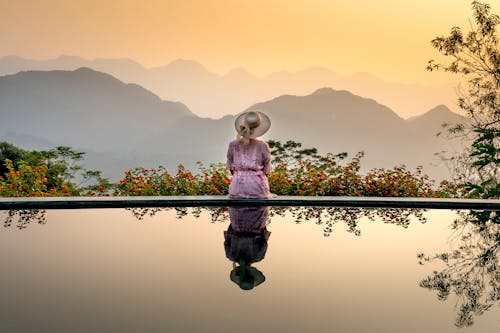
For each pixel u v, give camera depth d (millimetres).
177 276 3572
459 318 2865
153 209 6613
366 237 5090
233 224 5637
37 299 3033
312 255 4305
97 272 3654
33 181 8500
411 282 3562
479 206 6973
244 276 3588
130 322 2660
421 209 6895
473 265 4074
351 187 8484
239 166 7051
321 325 2688
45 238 4812
